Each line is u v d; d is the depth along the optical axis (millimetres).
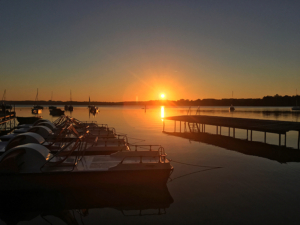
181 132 31578
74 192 9602
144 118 58312
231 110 104500
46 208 8617
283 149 19312
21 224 7531
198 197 9414
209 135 28484
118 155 11719
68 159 11250
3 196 9336
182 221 7547
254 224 7309
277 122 23250
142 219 7672
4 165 9180
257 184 10852
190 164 14492
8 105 70312
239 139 25375
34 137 12898
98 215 8039
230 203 8828
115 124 42594
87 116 66375
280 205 8625
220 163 14711
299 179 11547
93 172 9633
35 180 9391
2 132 32062
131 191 9961
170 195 9625
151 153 11797
